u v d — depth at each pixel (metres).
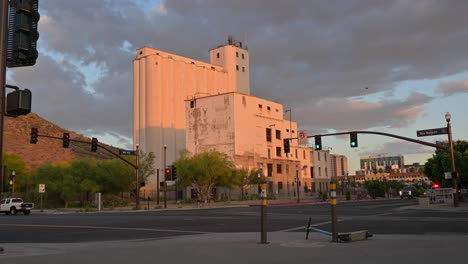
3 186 11.00
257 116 88.88
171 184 91.56
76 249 13.30
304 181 104.56
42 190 51.75
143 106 97.75
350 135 38.56
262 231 13.88
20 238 18.44
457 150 65.75
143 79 98.31
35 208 63.72
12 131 138.38
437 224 21.50
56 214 46.22
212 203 66.38
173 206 59.97
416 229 19.05
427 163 68.19
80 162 66.56
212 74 108.25
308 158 107.44
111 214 41.31
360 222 23.78
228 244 13.78
